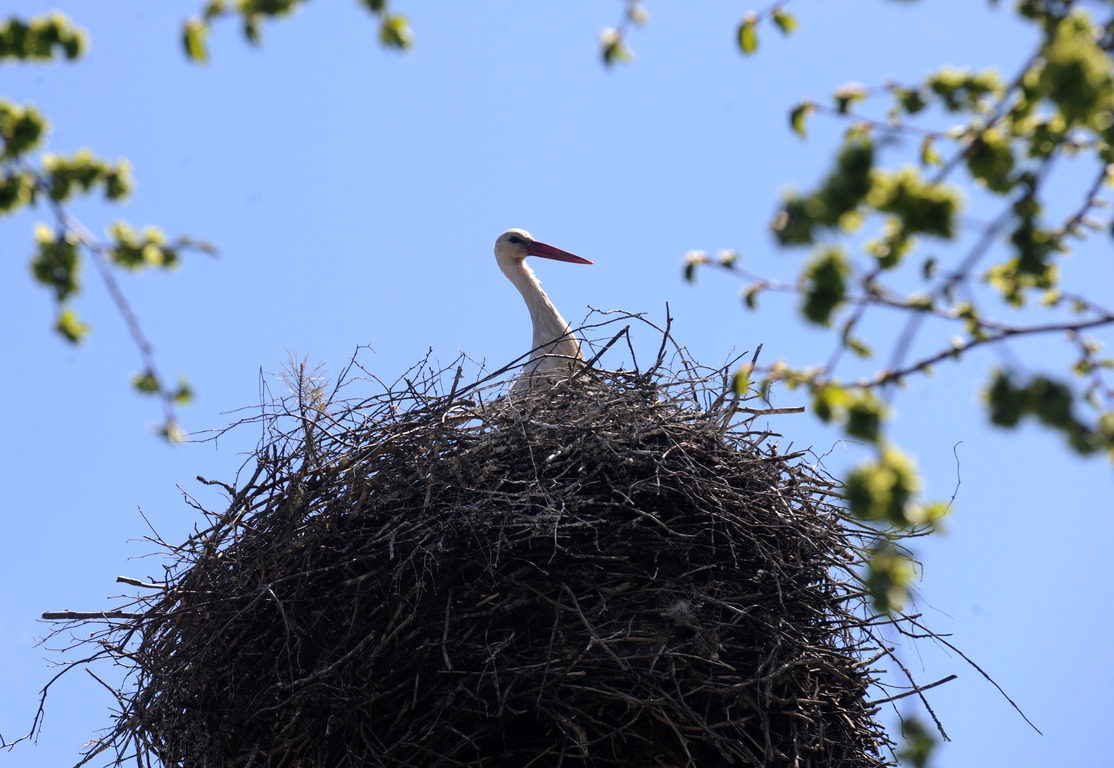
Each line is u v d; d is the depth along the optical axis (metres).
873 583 6.66
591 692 11.52
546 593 11.89
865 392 6.04
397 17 7.73
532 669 11.34
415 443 12.54
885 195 5.42
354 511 12.08
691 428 13.02
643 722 11.80
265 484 12.66
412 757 11.26
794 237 5.53
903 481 5.78
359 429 12.97
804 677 11.95
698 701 11.73
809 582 12.69
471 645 11.54
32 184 7.51
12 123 7.35
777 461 13.28
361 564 12.10
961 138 6.07
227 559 12.63
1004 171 5.67
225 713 12.15
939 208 5.33
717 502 12.40
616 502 12.12
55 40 7.47
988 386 5.34
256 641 12.25
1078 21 5.40
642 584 12.17
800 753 11.71
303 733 11.47
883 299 5.77
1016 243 5.63
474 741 11.81
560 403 13.56
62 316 7.94
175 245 7.75
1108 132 6.20
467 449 12.63
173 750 12.28
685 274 7.06
